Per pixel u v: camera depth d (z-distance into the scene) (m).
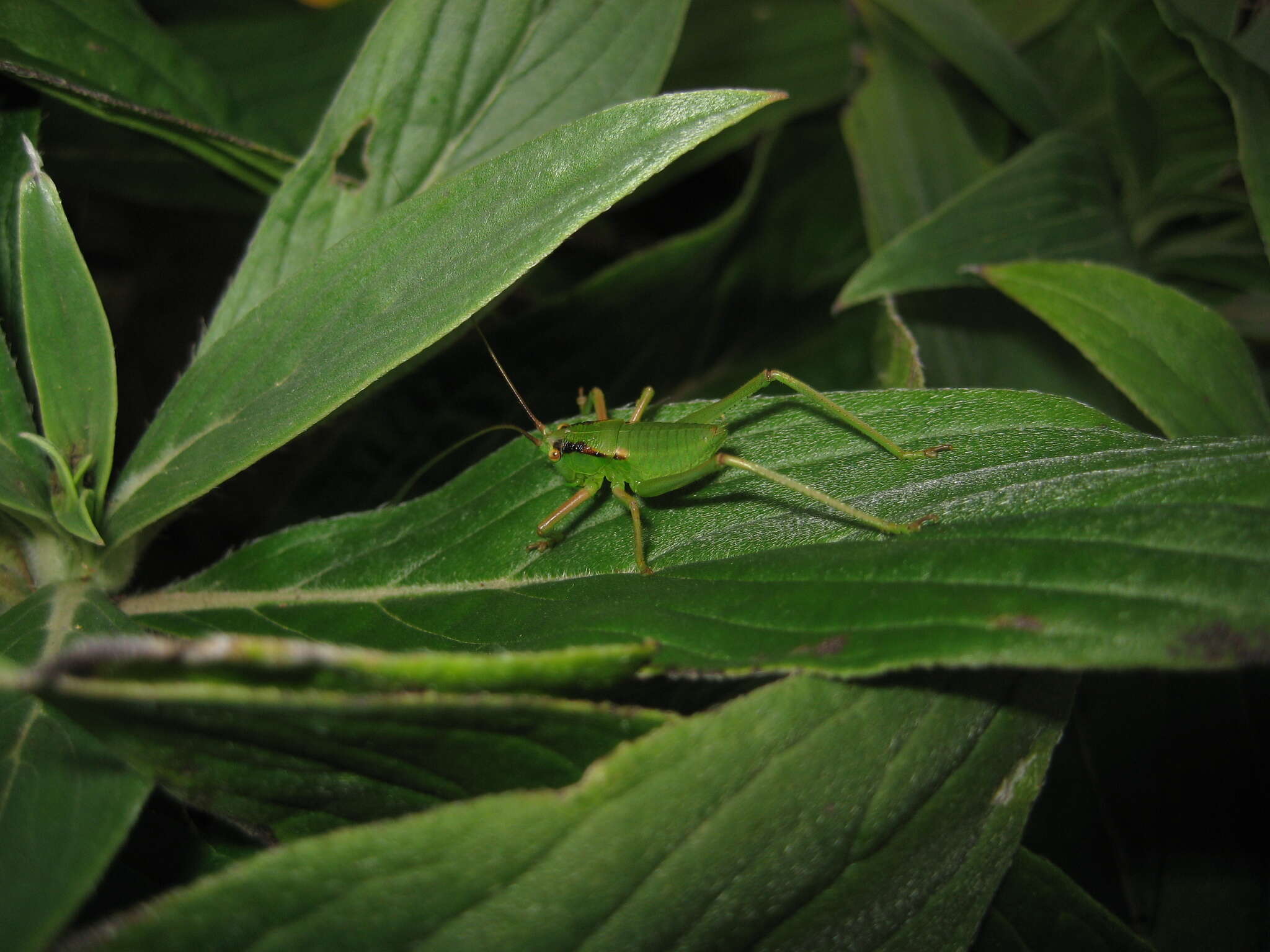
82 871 0.12
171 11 0.23
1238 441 0.13
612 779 0.12
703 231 0.20
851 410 0.15
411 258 0.14
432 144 0.16
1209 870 0.16
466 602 0.15
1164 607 0.12
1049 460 0.14
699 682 0.14
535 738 0.12
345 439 0.19
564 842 0.12
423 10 0.16
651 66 0.17
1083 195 0.19
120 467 0.20
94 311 0.15
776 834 0.12
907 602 0.12
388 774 0.12
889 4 0.20
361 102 0.16
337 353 0.14
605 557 0.15
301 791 0.13
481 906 0.12
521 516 0.15
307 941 0.12
